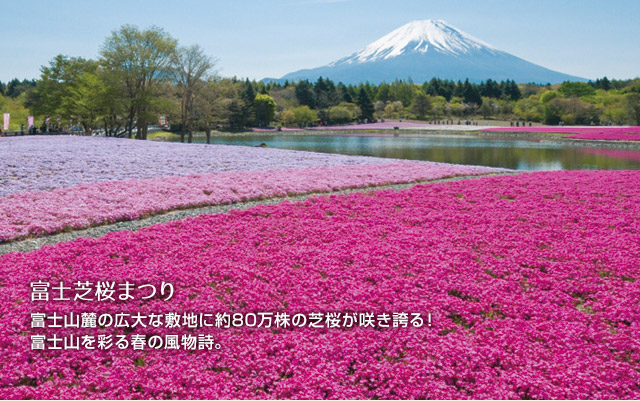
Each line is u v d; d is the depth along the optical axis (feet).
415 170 81.15
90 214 44.27
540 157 147.13
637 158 140.87
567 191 61.62
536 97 524.93
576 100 406.41
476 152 169.68
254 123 429.38
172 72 193.57
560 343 23.11
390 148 193.88
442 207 51.98
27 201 48.83
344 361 21.17
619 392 19.39
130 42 179.42
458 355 21.68
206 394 18.85
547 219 46.19
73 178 62.23
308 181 65.57
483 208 51.31
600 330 24.43
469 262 33.32
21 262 31.68
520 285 30.30
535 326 24.63
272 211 48.26
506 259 34.42
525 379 19.70
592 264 33.30
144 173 68.59
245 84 426.92
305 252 34.88
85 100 191.11
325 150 182.91
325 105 484.74
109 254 33.65
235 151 105.29
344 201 54.03
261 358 21.24
